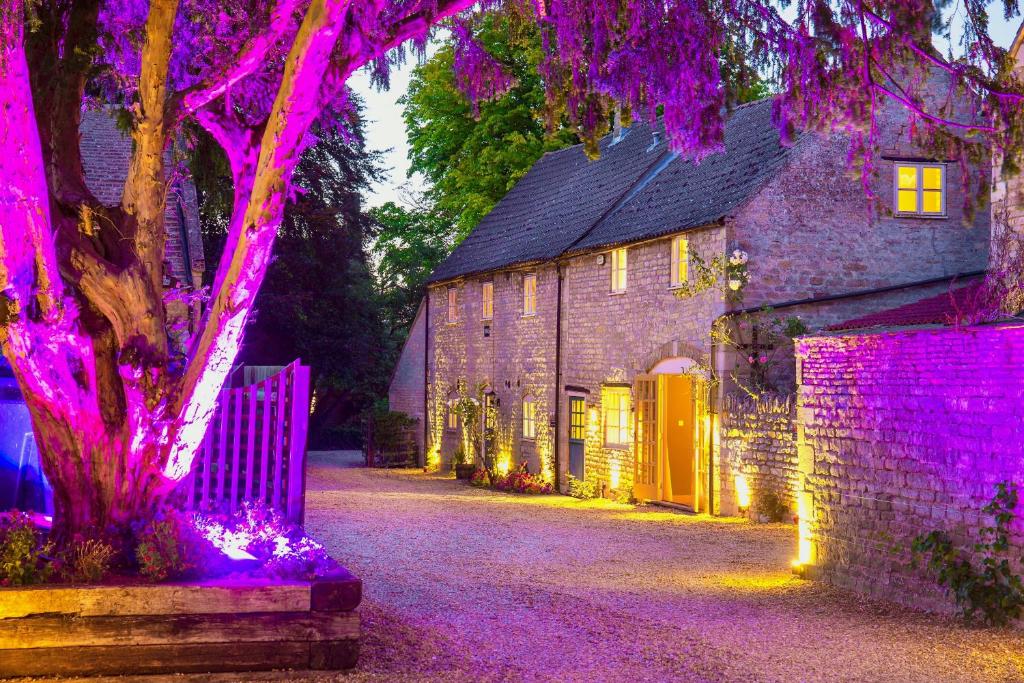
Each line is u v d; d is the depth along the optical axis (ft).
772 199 62.34
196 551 25.98
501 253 94.89
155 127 26.81
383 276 148.56
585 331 78.33
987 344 31.30
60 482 27.27
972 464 31.78
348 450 144.05
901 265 64.23
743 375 61.52
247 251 26.18
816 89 32.48
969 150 36.04
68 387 26.14
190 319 55.62
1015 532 30.17
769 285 62.23
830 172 63.36
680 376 70.13
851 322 47.03
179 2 28.43
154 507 27.89
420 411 113.39
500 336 93.15
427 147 117.39
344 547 45.52
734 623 31.12
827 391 38.40
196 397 27.12
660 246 68.39
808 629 30.25
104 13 29.84
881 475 35.63
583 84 33.22
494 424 93.66
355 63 28.45
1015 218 40.37
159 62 26.48
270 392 31.86
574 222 84.89
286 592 24.47
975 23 32.45
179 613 23.91
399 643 27.40
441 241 146.51
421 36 32.58
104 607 23.54
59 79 27.32
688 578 39.81
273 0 29.14
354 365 127.85
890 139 63.98
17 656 23.08
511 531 53.57
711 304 62.49
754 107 75.41
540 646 27.76
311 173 106.73
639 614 32.35
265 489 31.68
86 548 25.85
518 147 109.81
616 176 86.28
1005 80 33.04
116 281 26.16
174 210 61.31
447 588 36.14
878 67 33.78
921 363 33.86
